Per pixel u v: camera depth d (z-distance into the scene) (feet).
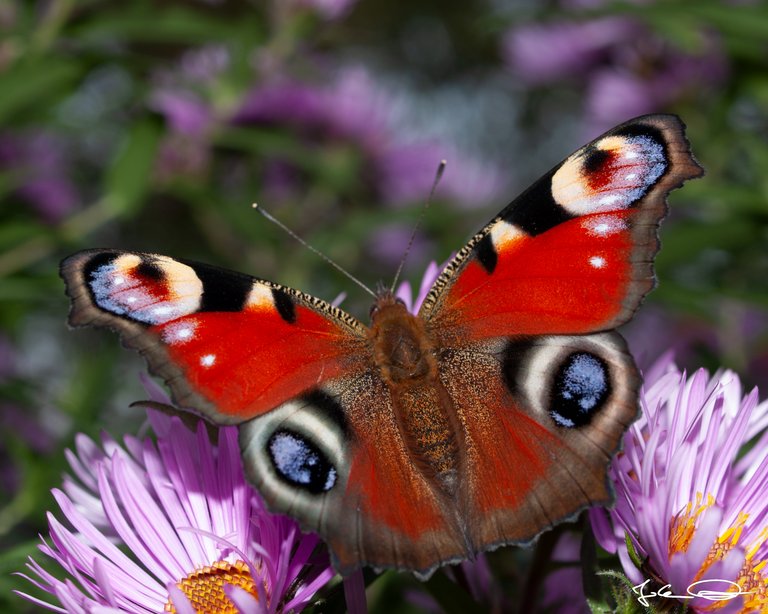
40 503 1.11
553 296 0.95
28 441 1.30
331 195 1.63
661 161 0.94
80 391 1.44
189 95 1.41
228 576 0.94
